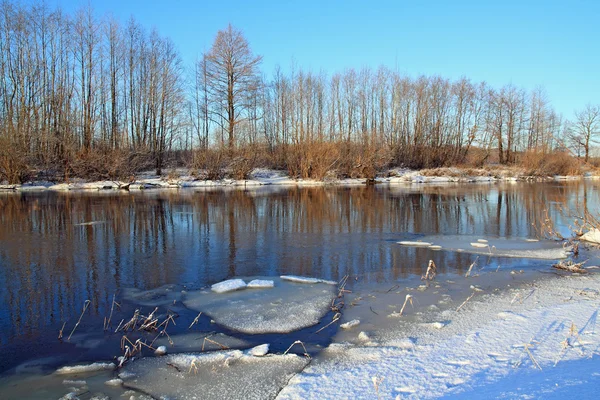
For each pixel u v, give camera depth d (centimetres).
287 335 470
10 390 365
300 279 678
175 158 3691
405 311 531
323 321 509
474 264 775
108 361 413
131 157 2939
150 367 401
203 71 3647
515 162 4691
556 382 302
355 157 3372
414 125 4341
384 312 531
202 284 669
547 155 3803
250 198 2014
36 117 2811
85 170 2688
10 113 2645
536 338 411
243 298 596
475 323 474
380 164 3497
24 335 477
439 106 4550
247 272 738
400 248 922
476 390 309
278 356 412
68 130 2872
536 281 651
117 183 2603
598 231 968
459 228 1182
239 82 3506
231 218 1366
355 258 833
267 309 551
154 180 2912
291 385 351
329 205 1730
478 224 1249
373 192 2369
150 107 3481
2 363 414
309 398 326
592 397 269
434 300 573
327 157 3191
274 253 879
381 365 377
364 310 541
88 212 1497
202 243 980
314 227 1198
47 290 639
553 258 817
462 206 1684
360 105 4394
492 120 4706
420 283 659
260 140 3644
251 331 483
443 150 4419
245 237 1051
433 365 368
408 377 348
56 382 378
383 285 652
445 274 712
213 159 3044
